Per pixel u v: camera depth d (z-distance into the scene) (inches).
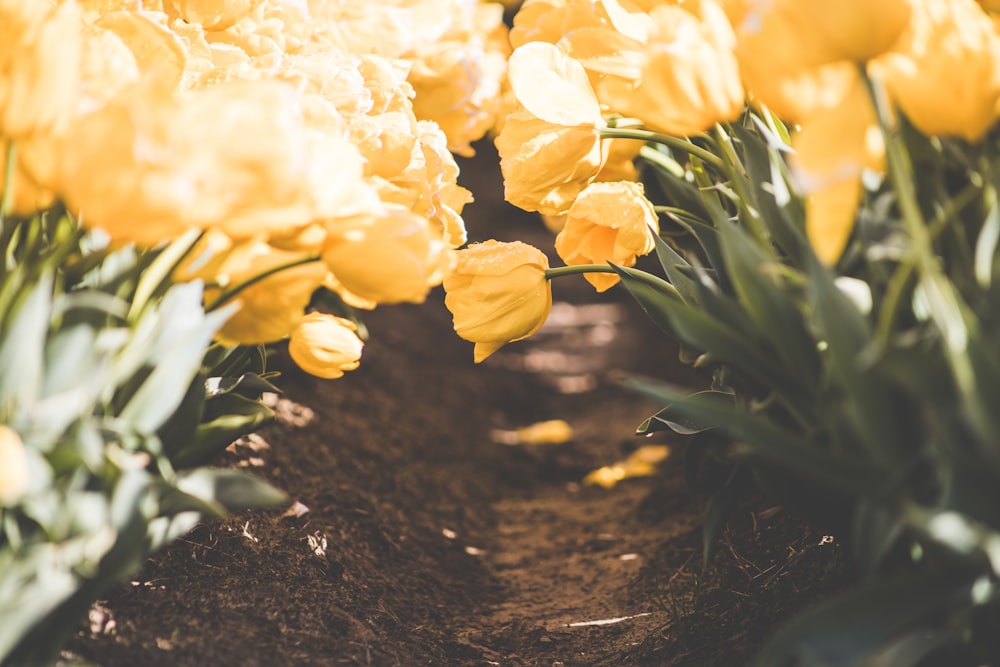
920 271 37.3
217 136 36.6
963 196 36.9
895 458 36.8
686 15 38.7
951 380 36.4
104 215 36.6
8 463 35.9
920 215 38.6
